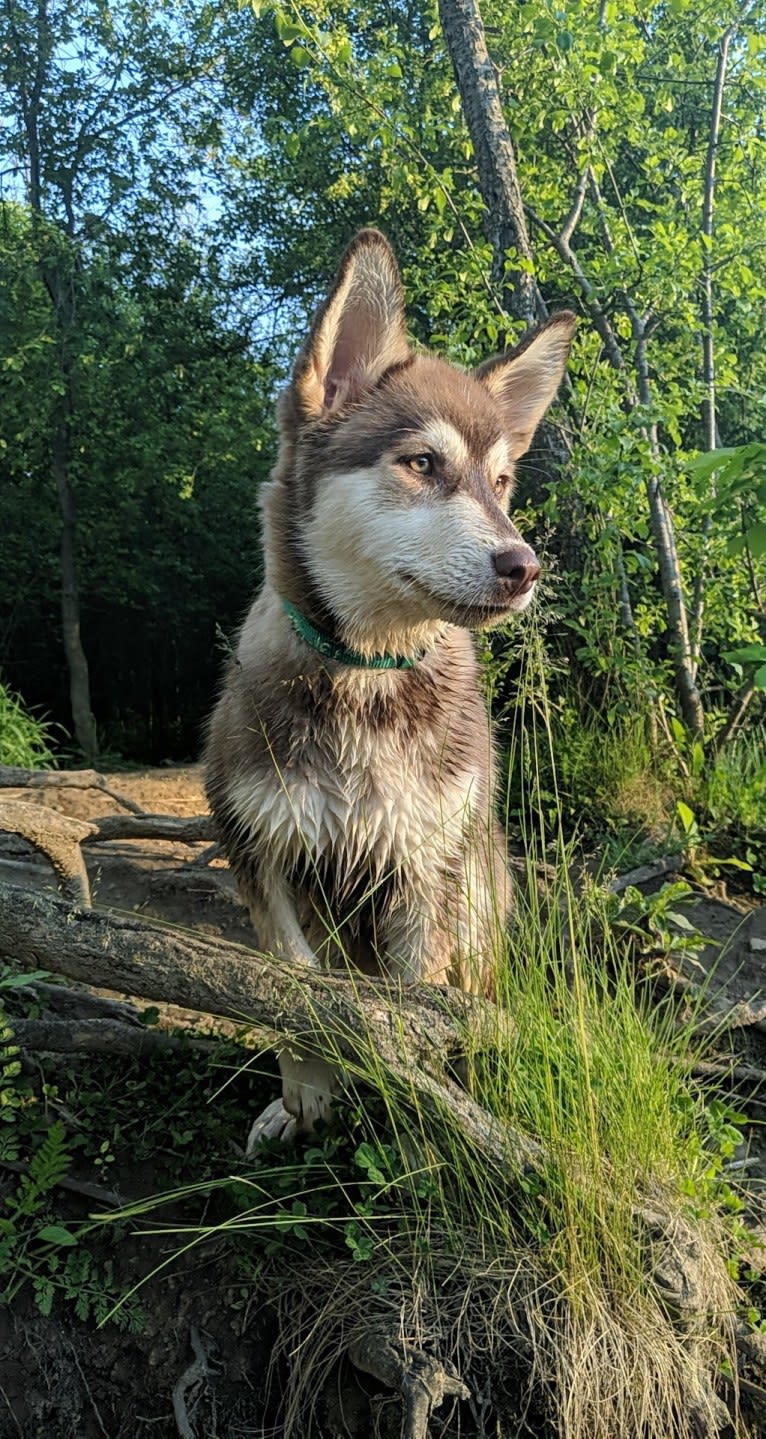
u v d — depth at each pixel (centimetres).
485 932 69
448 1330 54
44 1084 72
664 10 158
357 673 64
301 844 64
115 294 340
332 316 67
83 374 319
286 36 135
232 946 62
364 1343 54
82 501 359
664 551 125
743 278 128
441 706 67
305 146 288
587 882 88
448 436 63
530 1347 53
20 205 339
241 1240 62
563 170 149
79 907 62
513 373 74
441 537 60
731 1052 84
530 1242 58
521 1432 52
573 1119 60
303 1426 55
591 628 126
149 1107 71
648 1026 73
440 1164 59
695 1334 56
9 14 317
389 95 141
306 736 64
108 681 430
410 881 66
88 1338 61
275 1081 75
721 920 99
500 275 133
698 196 141
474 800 68
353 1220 60
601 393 127
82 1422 59
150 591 375
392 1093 60
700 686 133
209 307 358
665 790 118
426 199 145
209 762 69
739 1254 63
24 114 328
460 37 134
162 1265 58
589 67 124
